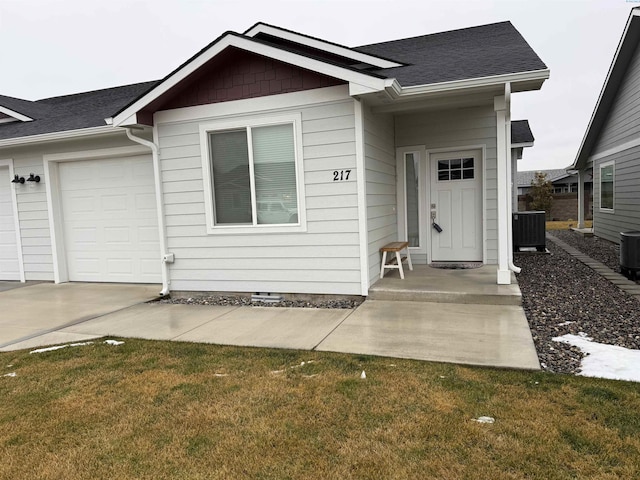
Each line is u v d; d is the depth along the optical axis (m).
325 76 5.73
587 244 12.37
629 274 7.10
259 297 6.29
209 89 6.30
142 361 3.94
